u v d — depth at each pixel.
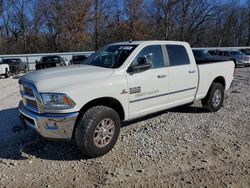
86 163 4.02
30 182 3.51
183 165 3.93
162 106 5.29
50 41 45.91
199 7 46.09
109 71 4.45
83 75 4.22
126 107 4.59
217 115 6.47
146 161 4.05
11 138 5.00
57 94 3.81
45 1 43.75
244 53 24.80
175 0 45.00
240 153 4.34
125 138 4.94
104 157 4.20
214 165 3.94
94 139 4.08
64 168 3.87
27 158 4.18
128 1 44.16
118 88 4.39
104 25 46.72
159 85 5.07
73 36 42.97
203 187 3.39
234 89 10.38
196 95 6.09
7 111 6.98
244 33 54.91
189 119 6.11
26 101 4.32
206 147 4.56
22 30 44.84
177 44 5.66
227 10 49.81
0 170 3.82
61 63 21.22
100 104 4.36
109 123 4.27
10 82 15.22
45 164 4.00
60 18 43.22
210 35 50.88
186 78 5.67
